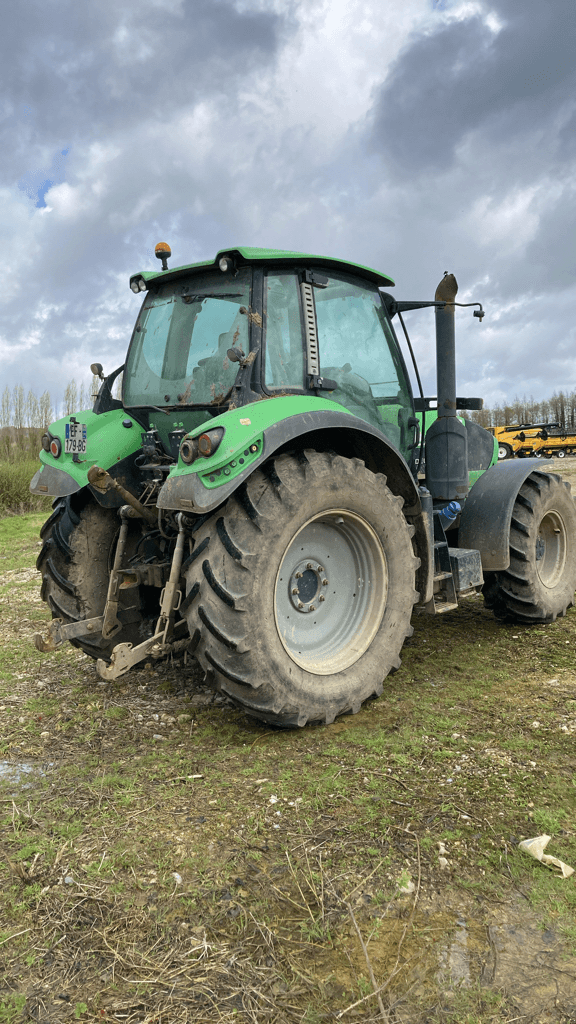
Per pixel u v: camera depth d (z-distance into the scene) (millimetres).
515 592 4289
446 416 3955
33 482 3475
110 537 3559
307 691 2785
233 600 2541
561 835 2090
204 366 3164
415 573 3504
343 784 2416
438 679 3496
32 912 1817
